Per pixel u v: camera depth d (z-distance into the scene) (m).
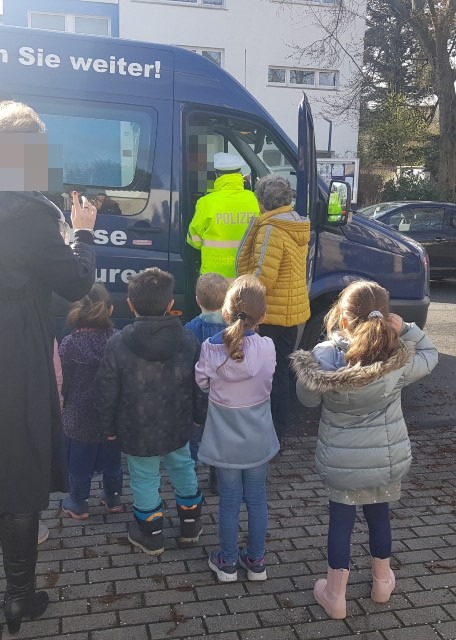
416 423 5.31
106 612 2.79
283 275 4.07
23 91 4.34
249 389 2.91
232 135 4.93
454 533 3.52
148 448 3.04
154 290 2.99
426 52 19.83
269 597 2.92
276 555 3.26
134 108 4.56
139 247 4.62
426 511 3.76
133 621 2.73
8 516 2.54
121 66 4.54
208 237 4.24
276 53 20.45
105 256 4.56
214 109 4.73
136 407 3.01
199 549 3.31
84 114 4.47
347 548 2.78
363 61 22.45
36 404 2.47
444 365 7.19
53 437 2.56
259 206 4.12
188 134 4.70
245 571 3.10
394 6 20.25
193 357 3.09
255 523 2.98
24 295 2.47
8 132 2.42
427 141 25.27
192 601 2.88
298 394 2.76
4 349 2.42
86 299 3.46
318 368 2.64
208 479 4.07
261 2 19.92
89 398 3.38
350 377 2.54
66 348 3.40
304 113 4.41
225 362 2.85
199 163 4.72
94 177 4.53
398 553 3.30
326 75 21.48
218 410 2.95
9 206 2.41
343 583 2.77
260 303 2.94
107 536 3.40
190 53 4.71
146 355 2.97
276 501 3.83
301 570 3.13
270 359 2.96
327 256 5.35
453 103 19.91
